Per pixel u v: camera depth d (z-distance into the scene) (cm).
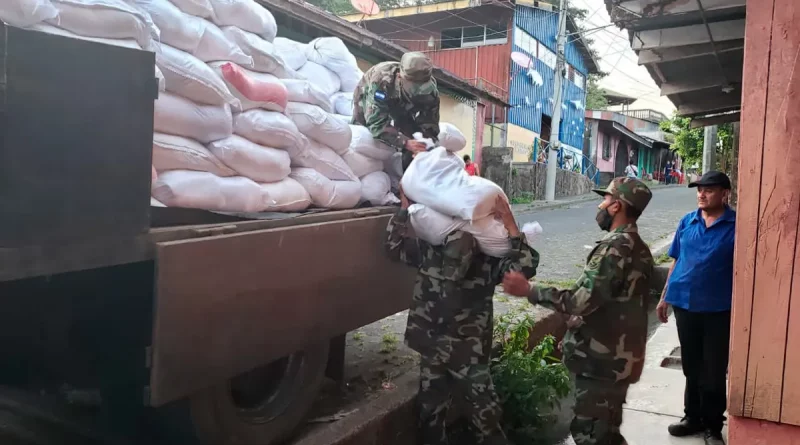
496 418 348
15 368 268
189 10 288
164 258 207
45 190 177
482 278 345
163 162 256
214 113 278
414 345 350
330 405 361
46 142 177
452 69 2177
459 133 454
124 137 199
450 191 321
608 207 299
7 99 166
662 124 2125
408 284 375
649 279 302
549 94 2444
